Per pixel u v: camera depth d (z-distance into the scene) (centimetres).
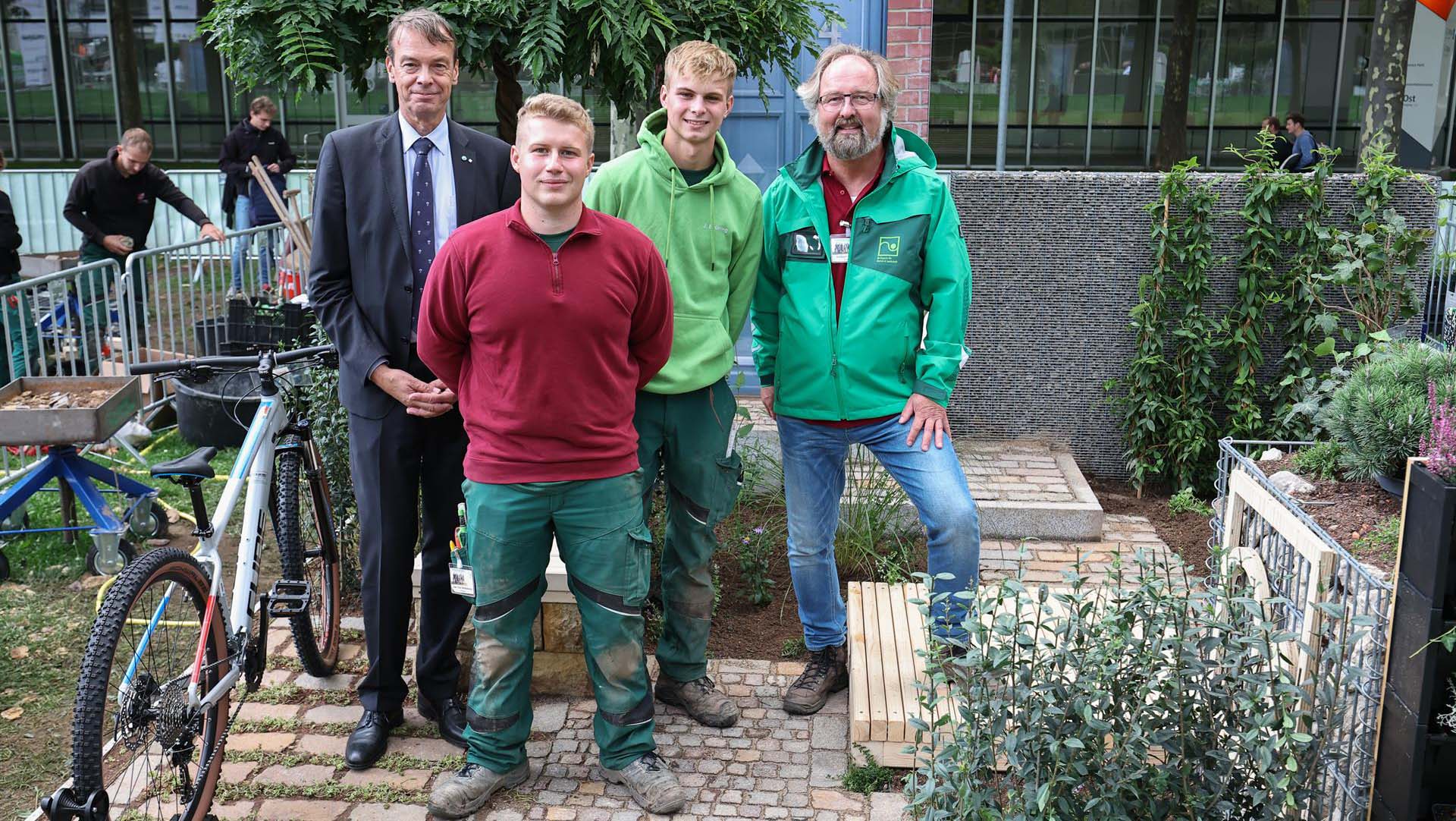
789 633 436
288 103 1341
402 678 357
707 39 448
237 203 1130
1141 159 1495
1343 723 268
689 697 372
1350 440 345
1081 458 607
